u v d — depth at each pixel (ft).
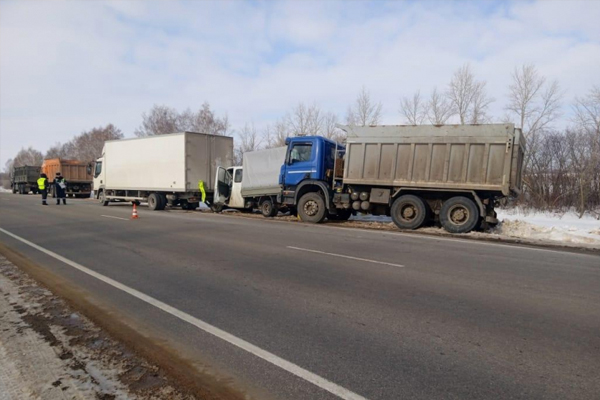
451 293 17.88
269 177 54.24
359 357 11.52
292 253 26.94
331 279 20.12
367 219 54.65
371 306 15.99
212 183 64.95
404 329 13.64
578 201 75.66
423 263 24.16
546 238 37.29
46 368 10.78
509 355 11.66
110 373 10.55
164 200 66.44
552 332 13.42
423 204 41.01
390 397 9.41
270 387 9.88
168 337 12.93
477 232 39.22
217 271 21.68
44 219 48.01
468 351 11.93
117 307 15.81
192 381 10.16
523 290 18.47
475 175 38.45
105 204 76.59
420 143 40.68
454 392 9.62
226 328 13.69
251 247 29.17
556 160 82.64
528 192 82.48
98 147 214.48
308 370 10.75
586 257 27.22
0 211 59.77
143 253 26.68
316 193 48.34
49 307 15.81
